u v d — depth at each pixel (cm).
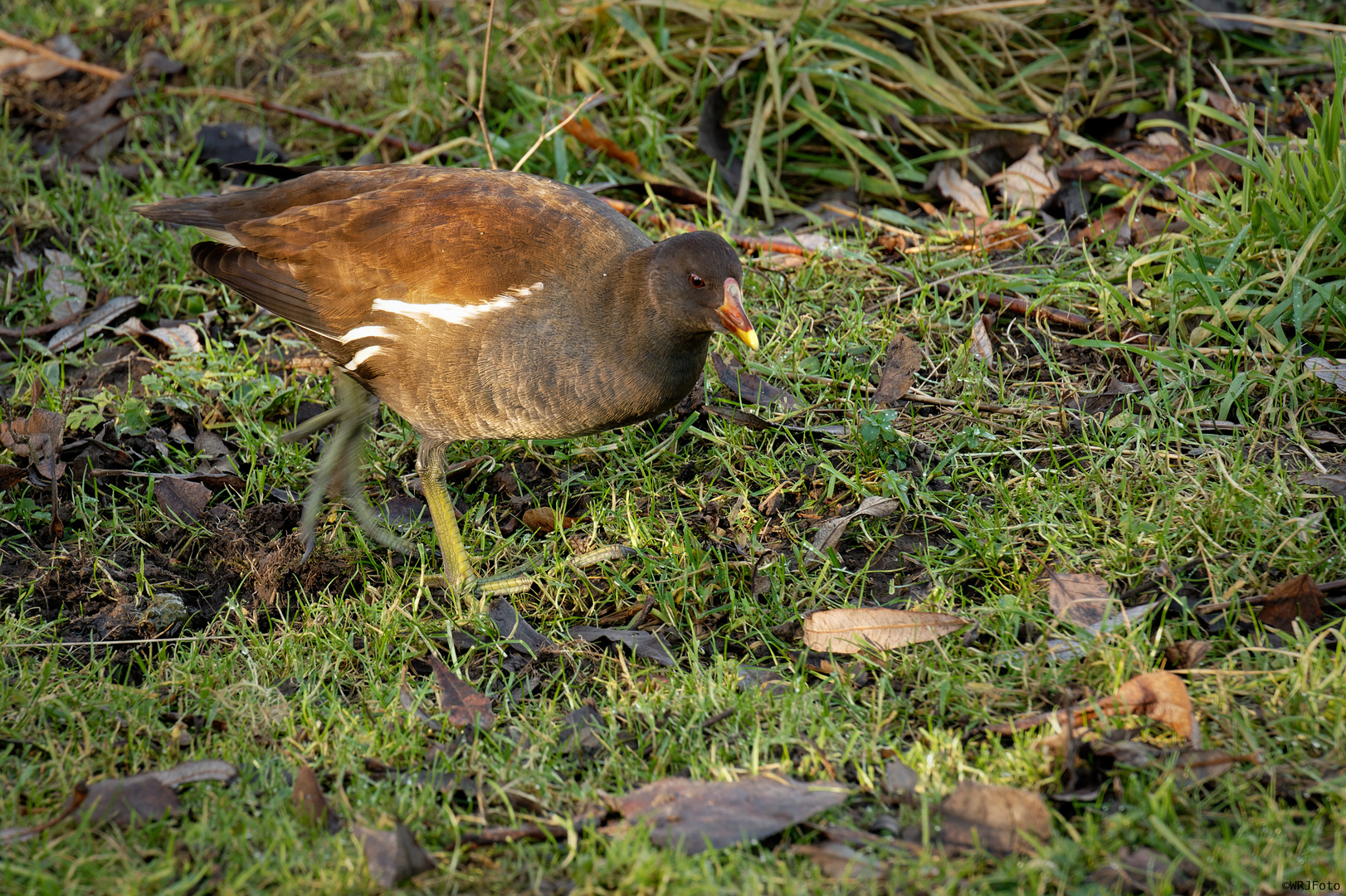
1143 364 856
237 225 765
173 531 776
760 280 962
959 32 1156
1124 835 512
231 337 965
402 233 714
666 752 586
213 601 738
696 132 1123
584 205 732
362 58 1270
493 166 999
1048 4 1159
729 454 812
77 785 548
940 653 638
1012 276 947
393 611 699
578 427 721
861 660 645
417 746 602
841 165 1110
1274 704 579
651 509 769
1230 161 1005
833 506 771
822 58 1129
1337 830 507
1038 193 1044
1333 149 851
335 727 618
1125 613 632
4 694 624
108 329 961
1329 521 688
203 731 618
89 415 842
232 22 1316
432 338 704
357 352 730
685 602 702
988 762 564
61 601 727
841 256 976
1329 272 823
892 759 573
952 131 1105
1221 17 1095
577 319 693
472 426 730
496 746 600
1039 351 867
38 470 805
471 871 524
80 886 505
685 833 526
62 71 1258
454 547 739
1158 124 1044
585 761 595
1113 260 944
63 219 1062
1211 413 804
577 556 747
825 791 547
